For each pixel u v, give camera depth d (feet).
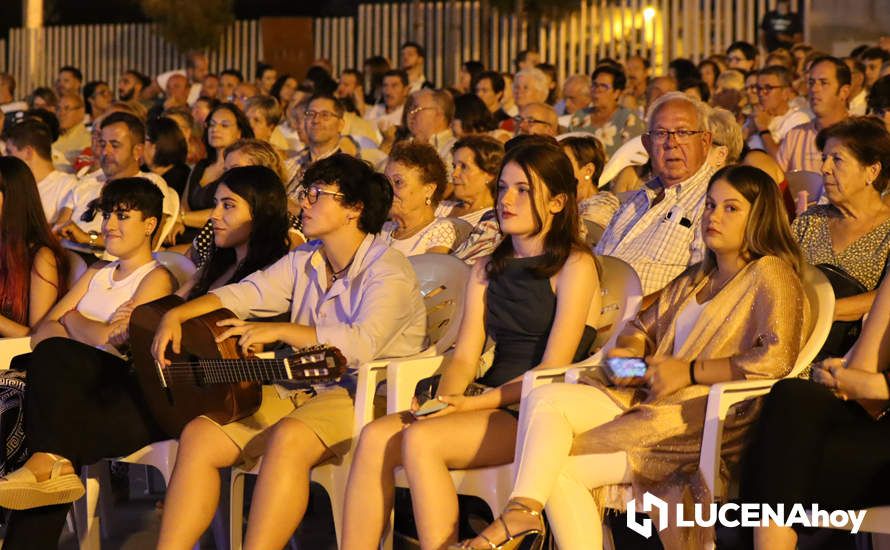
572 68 51.03
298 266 16.52
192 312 15.78
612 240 18.40
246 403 15.17
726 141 19.33
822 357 15.26
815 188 20.68
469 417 13.93
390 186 16.22
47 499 15.08
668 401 13.41
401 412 14.44
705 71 38.50
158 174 28.43
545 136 20.54
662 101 17.99
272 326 15.30
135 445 16.14
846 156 15.78
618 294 15.20
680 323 14.15
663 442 13.25
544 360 14.48
